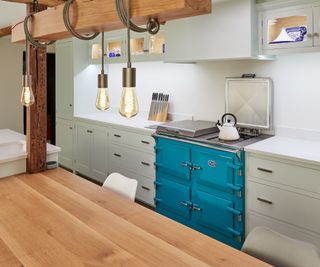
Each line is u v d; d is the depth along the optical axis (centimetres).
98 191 203
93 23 145
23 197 192
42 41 200
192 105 374
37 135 242
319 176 219
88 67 476
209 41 292
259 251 135
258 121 309
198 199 292
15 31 215
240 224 264
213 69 348
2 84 566
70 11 155
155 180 335
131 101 122
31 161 240
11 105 579
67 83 475
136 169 363
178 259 124
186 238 142
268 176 245
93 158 433
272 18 261
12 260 124
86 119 436
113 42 429
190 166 293
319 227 222
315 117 278
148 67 422
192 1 114
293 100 289
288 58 288
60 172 244
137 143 358
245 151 256
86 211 171
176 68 386
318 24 238
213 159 276
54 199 188
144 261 123
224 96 340
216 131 320
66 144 490
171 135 312
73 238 142
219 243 137
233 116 309
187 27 308
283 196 239
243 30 269
